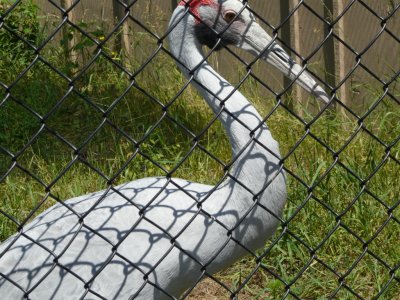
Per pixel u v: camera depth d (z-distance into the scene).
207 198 3.29
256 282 4.86
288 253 4.89
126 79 7.33
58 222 3.64
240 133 3.53
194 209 3.55
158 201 3.59
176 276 3.55
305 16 6.57
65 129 6.80
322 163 5.21
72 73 7.46
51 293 3.50
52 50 7.79
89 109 6.97
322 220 5.01
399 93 6.34
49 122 6.89
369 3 6.30
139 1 7.46
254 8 6.82
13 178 5.94
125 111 6.93
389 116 6.21
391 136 6.03
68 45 7.85
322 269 4.84
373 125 6.31
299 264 4.89
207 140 6.33
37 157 6.25
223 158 6.03
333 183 5.34
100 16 7.79
